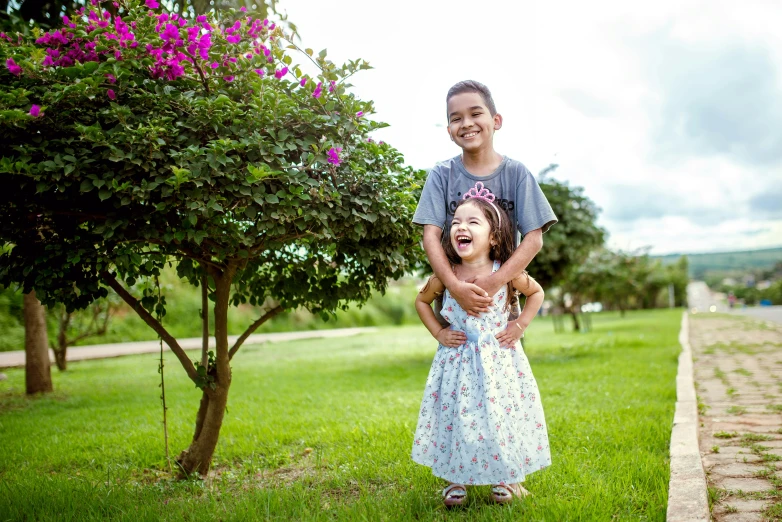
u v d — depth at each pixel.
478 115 2.51
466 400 2.32
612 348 10.50
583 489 2.54
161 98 2.47
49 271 2.50
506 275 2.37
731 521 2.27
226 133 2.50
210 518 2.35
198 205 2.28
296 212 2.49
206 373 3.07
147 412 5.50
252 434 4.16
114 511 2.52
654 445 3.33
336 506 2.51
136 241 2.55
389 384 6.95
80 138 2.25
